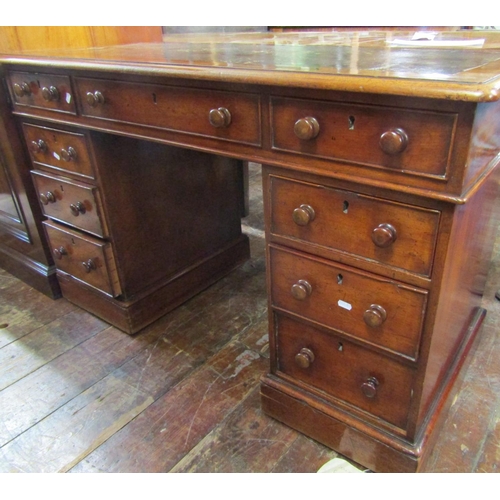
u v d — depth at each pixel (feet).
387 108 2.27
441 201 2.33
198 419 4.04
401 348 2.92
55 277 5.78
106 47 4.70
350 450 3.53
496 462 3.51
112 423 4.04
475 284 4.06
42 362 4.82
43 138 4.70
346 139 2.48
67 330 5.30
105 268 4.82
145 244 5.07
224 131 2.98
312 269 3.09
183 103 3.11
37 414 4.17
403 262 2.64
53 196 4.94
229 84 2.79
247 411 4.10
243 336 5.08
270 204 3.07
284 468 3.56
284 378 3.80
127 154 4.56
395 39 4.59
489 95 1.94
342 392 3.48
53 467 3.65
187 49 4.18
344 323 3.13
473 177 2.34
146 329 5.26
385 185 2.43
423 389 3.01
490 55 3.03
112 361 4.79
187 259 5.69
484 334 4.86
